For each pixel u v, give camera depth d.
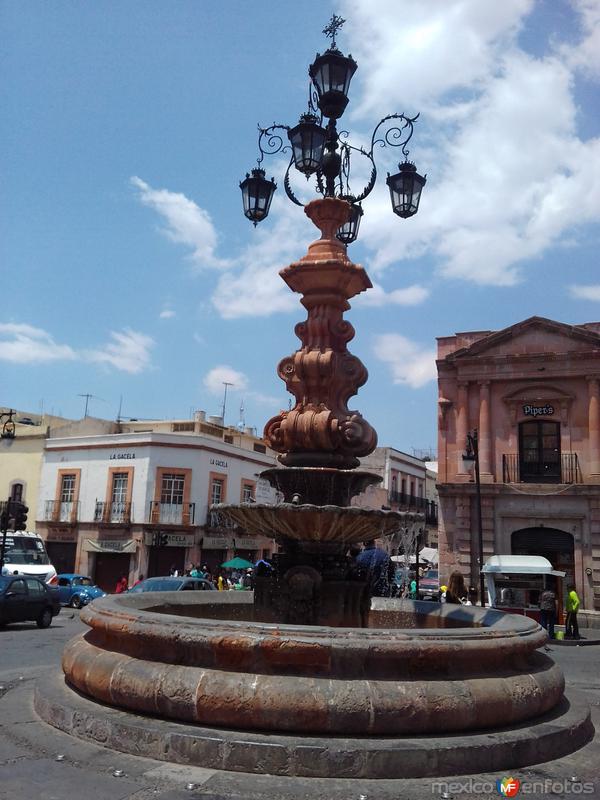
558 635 20.80
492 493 27.92
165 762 4.37
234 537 39.59
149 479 37.00
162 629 4.99
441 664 4.85
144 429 42.12
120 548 36.72
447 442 29.45
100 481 38.22
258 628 4.79
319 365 7.52
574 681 10.86
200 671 4.70
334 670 4.64
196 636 4.80
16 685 6.83
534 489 27.52
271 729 4.46
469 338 29.97
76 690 5.64
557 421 28.17
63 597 27.73
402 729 4.49
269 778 4.14
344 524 6.60
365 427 7.47
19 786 3.97
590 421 27.34
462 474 28.61
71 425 41.94
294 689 4.46
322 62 8.27
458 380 29.41
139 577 36.19
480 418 28.88
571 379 28.02
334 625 6.84
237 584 29.23
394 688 4.56
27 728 5.08
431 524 57.59
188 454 37.75
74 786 3.98
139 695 4.81
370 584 7.31
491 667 5.14
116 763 4.35
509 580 22.75
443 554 28.53
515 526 27.83
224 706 4.50
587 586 26.44
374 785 4.09
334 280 7.75
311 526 6.64
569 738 4.97
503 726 4.88
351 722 4.42
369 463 50.53
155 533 36.78
